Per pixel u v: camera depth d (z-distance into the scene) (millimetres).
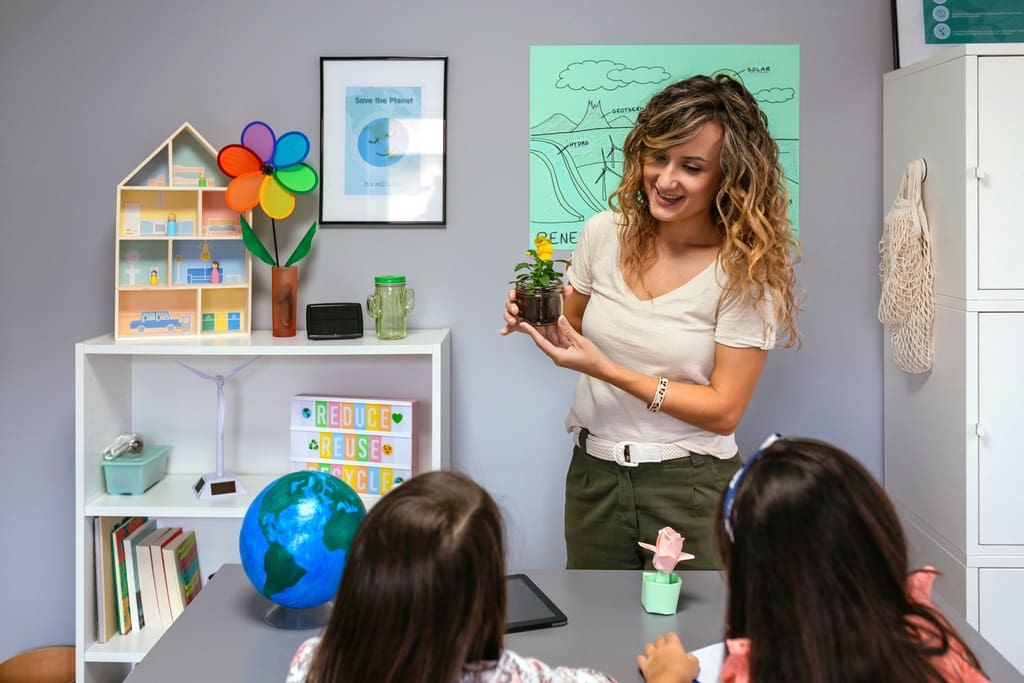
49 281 2508
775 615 963
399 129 2486
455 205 2506
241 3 2461
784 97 2467
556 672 1119
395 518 988
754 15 2455
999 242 2082
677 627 1400
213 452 2570
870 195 2490
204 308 2443
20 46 2453
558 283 1792
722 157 1687
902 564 983
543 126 2486
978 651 1316
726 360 1794
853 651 930
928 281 2250
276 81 2477
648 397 1773
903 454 2432
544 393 2545
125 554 2375
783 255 1752
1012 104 2061
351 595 984
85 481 2258
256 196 2322
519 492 2566
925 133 2246
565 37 2469
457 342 2535
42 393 2535
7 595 2574
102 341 2295
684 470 1853
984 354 2104
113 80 2465
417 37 2473
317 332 2334
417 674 959
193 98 2473
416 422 2512
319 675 998
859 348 2527
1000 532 2127
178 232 2418
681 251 1848
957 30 2418
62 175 2482
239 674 1269
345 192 2498
